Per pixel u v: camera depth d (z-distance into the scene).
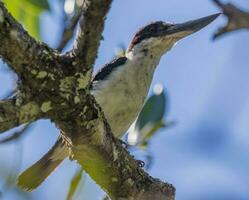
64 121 6.30
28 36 5.79
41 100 6.03
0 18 5.55
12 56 5.77
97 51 6.01
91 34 5.83
